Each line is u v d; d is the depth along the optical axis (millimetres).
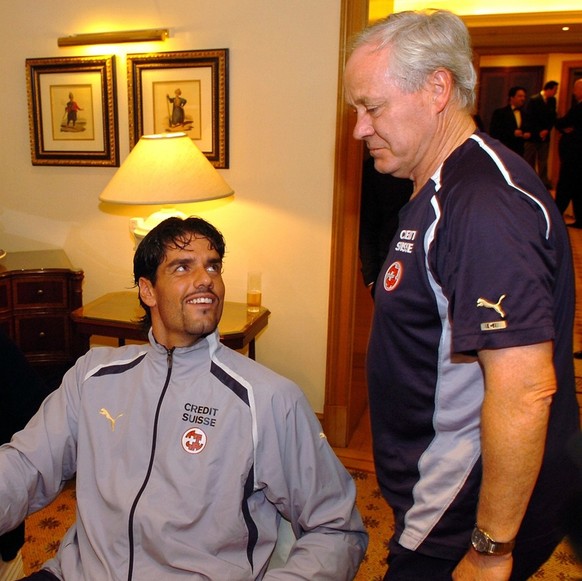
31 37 3053
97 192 3146
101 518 1245
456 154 1044
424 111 1040
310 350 2977
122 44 2939
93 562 1226
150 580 1172
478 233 906
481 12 5262
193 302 1253
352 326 2846
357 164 2689
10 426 1445
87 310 2779
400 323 1079
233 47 2783
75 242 3244
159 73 2889
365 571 2070
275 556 1296
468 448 1058
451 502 1086
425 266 1013
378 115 1062
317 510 1229
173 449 1234
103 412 1308
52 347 3094
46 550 2141
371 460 2836
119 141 3057
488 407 901
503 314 870
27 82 3070
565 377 1043
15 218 3291
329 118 2723
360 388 3219
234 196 2916
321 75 2693
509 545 940
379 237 2764
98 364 1367
